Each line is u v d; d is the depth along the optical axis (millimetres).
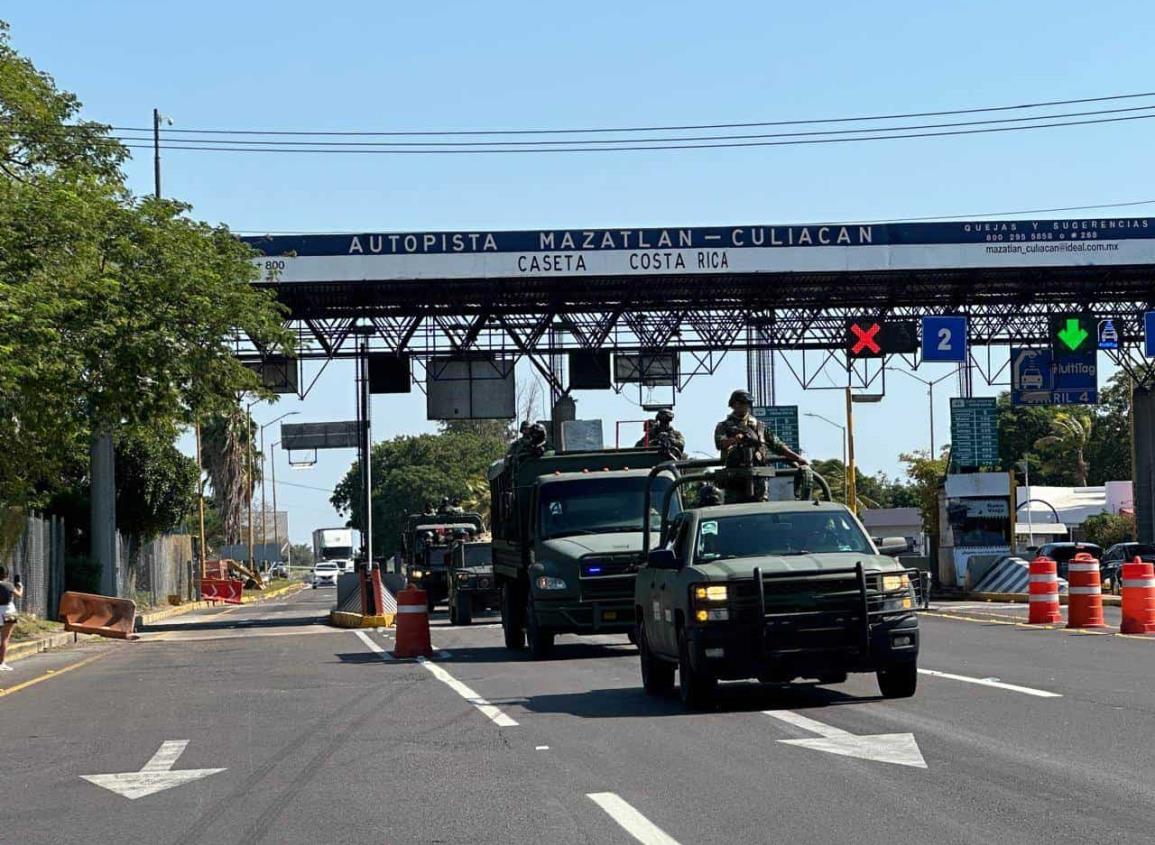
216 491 117938
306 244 48750
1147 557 54406
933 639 26672
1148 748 12805
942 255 49562
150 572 74750
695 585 16344
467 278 48875
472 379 55219
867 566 16562
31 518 47688
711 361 56469
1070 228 49906
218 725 17406
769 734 14477
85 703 21312
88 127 37938
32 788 13227
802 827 10000
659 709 17172
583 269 49094
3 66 36188
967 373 65000
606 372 55688
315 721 17344
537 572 26391
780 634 16078
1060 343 48062
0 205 29406
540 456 29125
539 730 15648
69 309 30672
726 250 49281
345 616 45688
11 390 29609
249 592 108188
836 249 49469
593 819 10602
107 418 36188
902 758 12625
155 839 10664
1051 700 16328
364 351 54969
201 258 36375
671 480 27875
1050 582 31094
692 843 9648
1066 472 120375
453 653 28781
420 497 139875
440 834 10367
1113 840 9273
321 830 10719
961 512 57688
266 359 52656
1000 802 10594
